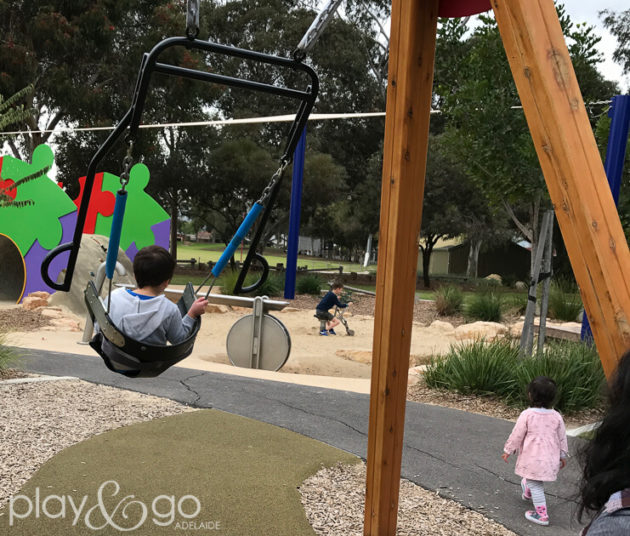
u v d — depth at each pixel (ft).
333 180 103.24
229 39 115.85
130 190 55.83
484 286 97.76
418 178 8.42
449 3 8.34
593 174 6.13
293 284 58.59
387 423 8.77
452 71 37.52
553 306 53.62
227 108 116.37
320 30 10.10
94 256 50.29
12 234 51.13
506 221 105.81
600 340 5.94
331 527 11.92
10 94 80.69
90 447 15.47
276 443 16.74
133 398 20.35
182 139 105.91
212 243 309.01
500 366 25.20
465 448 17.66
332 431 18.22
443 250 163.22
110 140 10.24
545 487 15.26
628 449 3.40
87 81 94.63
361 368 35.96
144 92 9.52
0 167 50.90
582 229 5.99
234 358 32.86
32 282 50.67
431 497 14.10
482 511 13.47
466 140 36.50
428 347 41.75
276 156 106.32
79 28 80.69
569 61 6.32
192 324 11.61
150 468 14.32
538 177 34.09
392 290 8.43
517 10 6.30
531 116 6.32
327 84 118.21
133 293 11.34
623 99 28.96
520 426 13.61
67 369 23.98
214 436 16.94
